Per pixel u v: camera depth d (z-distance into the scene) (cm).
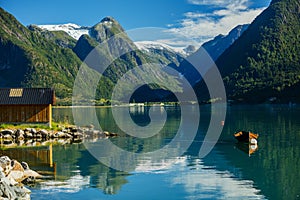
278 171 3209
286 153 4100
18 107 5994
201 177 2992
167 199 2433
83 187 2689
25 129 5556
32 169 3250
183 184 2784
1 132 5456
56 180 2877
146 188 2683
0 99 6016
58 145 4778
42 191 2580
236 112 12669
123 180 2891
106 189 2647
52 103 6047
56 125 6138
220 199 2441
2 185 2397
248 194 2552
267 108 15475
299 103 18400
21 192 2464
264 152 4175
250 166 3412
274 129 6694
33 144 4869
